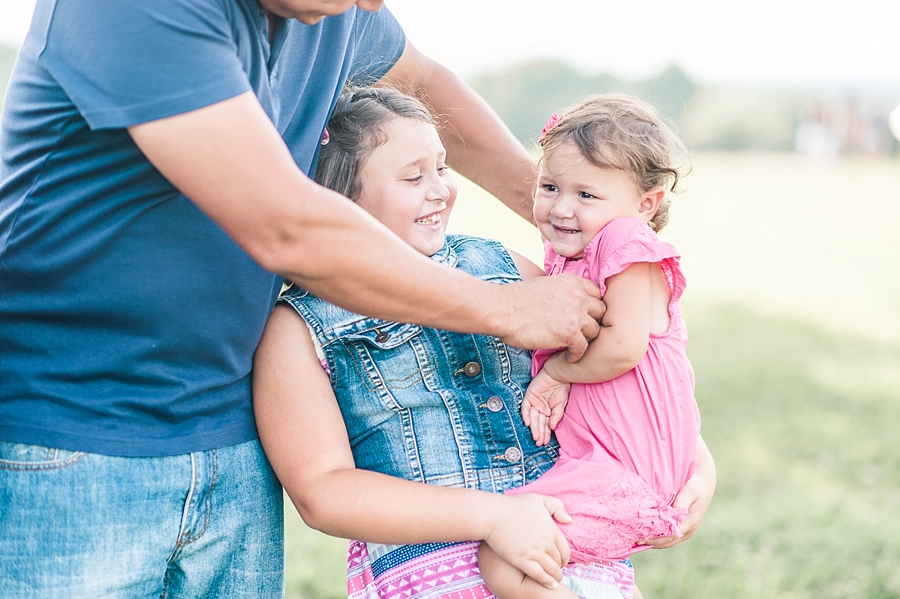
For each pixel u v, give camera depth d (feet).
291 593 9.36
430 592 4.78
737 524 10.98
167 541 4.64
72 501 4.35
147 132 3.65
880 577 9.70
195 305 4.42
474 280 4.43
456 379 5.29
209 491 4.77
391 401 5.06
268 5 4.18
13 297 4.39
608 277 5.08
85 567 4.40
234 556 5.02
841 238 36.50
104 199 4.13
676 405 5.20
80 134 3.97
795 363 18.98
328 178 5.34
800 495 12.00
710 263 32.19
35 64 3.97
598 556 4.90
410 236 5.37
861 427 14.79
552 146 5.42
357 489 4.65
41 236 4.23
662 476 5.06
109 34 3.65
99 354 4.37
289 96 4.89
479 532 4.63
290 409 4.86
